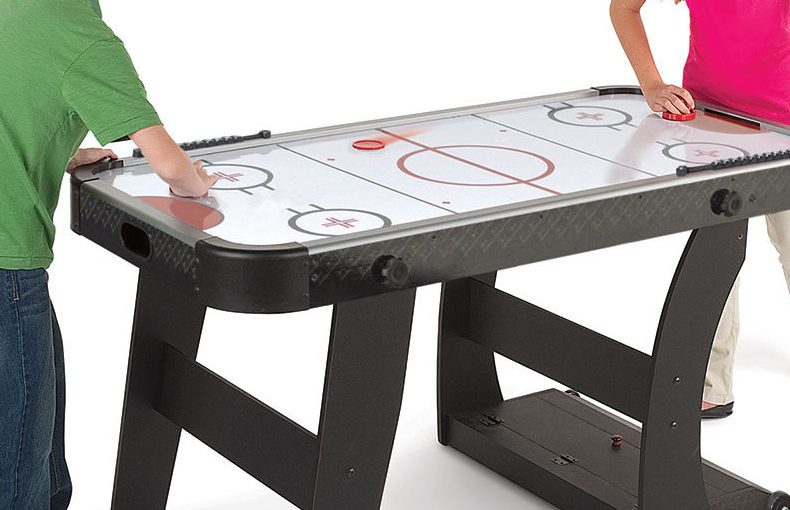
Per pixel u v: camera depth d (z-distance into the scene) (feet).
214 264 12.92
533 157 15.17
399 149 15.35
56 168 13.75
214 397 14.76
